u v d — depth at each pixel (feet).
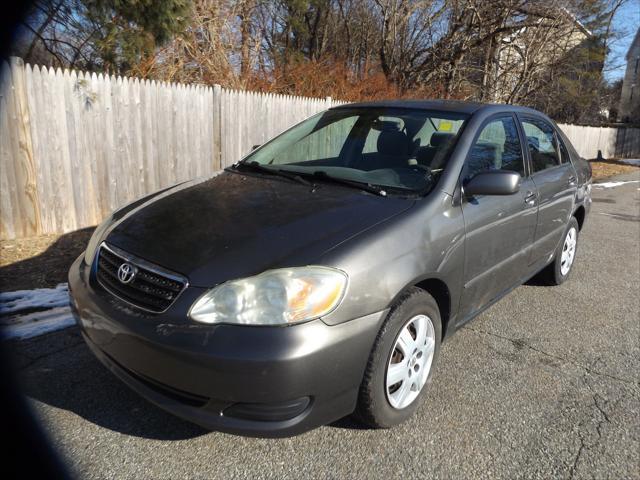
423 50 55.36
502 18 49.42
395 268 8.05
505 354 11.63
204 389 6.97
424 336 8.93
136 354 7.37
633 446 8.55
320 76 40.14
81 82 19.24
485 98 56.13
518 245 12.17
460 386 10.15
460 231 9.57
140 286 7.74
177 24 28.58
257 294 7.07
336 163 11.61
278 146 12.87
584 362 11.41
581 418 9.27
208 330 6.95
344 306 7.36
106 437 8.16
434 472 7.75
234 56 37.58
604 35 68.23
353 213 8.72
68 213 19.63
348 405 7.72
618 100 110.63
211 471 7.57
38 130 18.25
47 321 11.90
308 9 71.46
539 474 7.82
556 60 57.67
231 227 8.35
